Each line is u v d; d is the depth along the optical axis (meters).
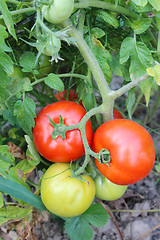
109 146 0.39
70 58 0.50
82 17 0.43
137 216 0.59
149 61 0.44
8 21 0.37
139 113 0.79
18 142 0.55
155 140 0.70
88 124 0.42
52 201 0.42
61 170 0.43
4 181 0.42
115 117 0.50
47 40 0.38
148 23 0.43
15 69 0.47
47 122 0.41
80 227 0.50
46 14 0.38
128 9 0.45
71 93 0.52
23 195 0.42
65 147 0.41
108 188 0.46
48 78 0.42
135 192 0.63
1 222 0.44
